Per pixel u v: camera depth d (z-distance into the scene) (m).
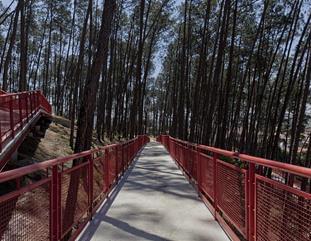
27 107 13.23
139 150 26.95
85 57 45.94
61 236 4.87
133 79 50.59
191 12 31.38
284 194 3.60
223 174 6.47
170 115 66.38
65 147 19.30
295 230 3.33
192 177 11.09
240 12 28.19
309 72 23.36
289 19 27.91
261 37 28.64
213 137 40.53
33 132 16.52
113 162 10.52
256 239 4.52
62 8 38.50
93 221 6.83
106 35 10.37
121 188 10.48
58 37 50.84
